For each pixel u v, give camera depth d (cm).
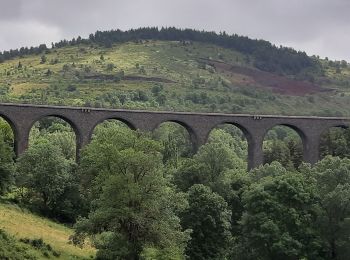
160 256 4322
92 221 4422
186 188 7269
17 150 7612
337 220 5303
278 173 7031
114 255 4306
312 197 5534
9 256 3681
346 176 5716
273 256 5153
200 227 5619
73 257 4566
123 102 18988
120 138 5216
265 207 5362
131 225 4472
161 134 12475
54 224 6525
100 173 4869
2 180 7425
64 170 7400
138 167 4572
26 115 7612
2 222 5334
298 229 5216
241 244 5441
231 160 7762
